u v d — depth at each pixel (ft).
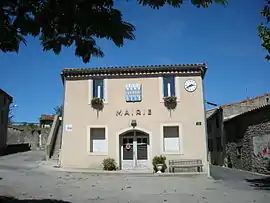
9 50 12.01
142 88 61.93
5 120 104.47
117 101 61.82
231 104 86.38
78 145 60.95
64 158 60.64
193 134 60.03
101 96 62.49
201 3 9.93
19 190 35.24
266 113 56.03
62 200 30.27
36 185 39.40
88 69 62.08
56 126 81.20
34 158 78.18
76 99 62.44
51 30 11.13
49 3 10.38
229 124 79.05
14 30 11.05
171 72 61.77
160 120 60.80
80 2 10.21
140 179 48.49
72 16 10.52
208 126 107.34
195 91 61.31
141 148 61.16
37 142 127.65
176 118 60.64
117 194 34.60
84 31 11.11
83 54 11.75
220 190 38.14
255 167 61.62
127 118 61.26
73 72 62.34
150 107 61.26
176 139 61.05
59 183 41.91
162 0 9.95
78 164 60.29
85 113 61.82
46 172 53.26
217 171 66.80
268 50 38.83
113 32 10.43
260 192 36.63
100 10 10.37
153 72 62.13
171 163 58.95
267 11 30.83
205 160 59.00
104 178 48.85
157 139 60.23
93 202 29.68
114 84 62.39
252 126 62.75
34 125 142.20
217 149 93.91
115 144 60.64
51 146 75.31
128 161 60.80
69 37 11.51
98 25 10.42
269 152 55.21
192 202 30.30
